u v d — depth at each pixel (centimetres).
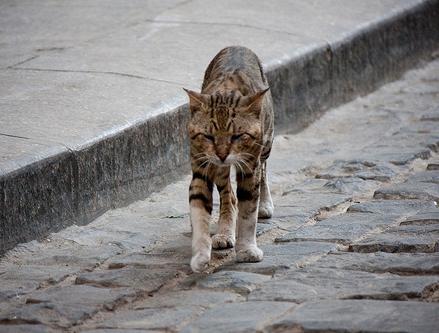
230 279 835
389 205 1046
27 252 951
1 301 822
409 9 1805
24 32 1559
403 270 827
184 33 1524
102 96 1217
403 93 1666
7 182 942
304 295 784
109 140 1078
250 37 1517
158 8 1681
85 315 775
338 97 1573
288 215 1034
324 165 1248
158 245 960
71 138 1052
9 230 947
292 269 859
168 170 1181
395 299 761
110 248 948
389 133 1391
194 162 890
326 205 1066
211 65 994
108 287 842
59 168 1008
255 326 721
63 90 1240
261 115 893
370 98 1634
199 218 881
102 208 1069
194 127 874
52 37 1521
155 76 1315
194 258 855
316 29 1602
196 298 801
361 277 819
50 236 991
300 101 1462
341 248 915
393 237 915
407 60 1802
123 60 1383
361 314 725
